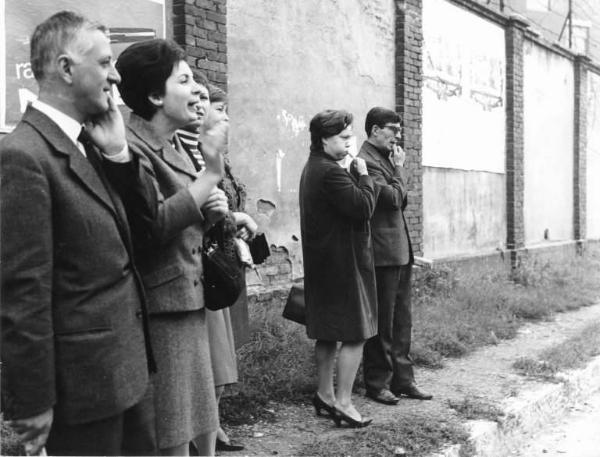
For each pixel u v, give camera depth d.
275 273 6.72
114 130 2.12
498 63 11.36
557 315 8.93
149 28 5.31
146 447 2.32
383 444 4.00
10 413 1.89
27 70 4.47
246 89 6.37
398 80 8.59
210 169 2.43
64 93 2.06
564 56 14.25
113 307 2.05
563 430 5.25
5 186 1.90
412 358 6.06
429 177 9.39
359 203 4.13
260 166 6.55
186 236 2.45
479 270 10.31
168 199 2.34
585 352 6.62
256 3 6.45
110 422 2.07
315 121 4.30
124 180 2.15
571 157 14.77
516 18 11.56
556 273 11.62
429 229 9.40
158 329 2.38
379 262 4.73
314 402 4.52
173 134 2.75
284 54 6.80
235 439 4.11
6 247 1.89
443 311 7.57
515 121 11.71
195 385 2.48
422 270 8.52
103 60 2.06
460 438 4.21
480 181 10.80
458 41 10.07
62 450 2.04
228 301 2.57
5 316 1.88
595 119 16.16
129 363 2.09
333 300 4.27
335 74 7.53
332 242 4.23
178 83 2.56
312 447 3.94
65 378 1.98
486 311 8.11
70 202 1.98
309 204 4.27
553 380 5.71
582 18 23.39
